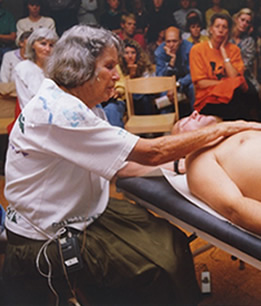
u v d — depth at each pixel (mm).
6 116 3885
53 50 1322
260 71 4121
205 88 4164
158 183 1678
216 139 1496
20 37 3906
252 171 1365
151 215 1584
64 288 1394
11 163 1374
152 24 4094
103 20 4086
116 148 1277
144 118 3764
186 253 1460
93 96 1355
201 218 1396
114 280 1375
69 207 1385
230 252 1344
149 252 1370
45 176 1344
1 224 1672
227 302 1679
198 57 4125
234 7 4023
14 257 1408
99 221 1463
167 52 4148
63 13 4004
